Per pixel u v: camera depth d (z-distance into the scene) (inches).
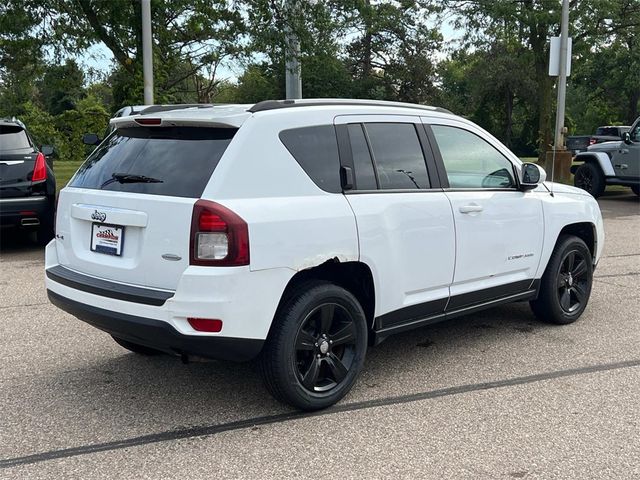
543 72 1051.9
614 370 187.6
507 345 210.8
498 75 1932.8
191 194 143.6
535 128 2039.9
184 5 547.5
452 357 199.6
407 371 187.5
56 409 161.2
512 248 206.1
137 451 139.6
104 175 163.0
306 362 156.9
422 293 181.6
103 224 156.7
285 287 148.1
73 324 231.6
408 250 173.8
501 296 208.2
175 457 136.9
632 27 1013.2
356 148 168.2
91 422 154.0
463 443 142.8
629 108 1660.9
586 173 662.5
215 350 142.2
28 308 252.4
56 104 2068.2
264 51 591.8
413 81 2060.8
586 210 236.2
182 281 139.3
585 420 154.3
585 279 238.1
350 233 158.4
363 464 133.6
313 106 163.8
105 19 547.2
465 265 190.7
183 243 140.8
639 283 299.6
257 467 132.6
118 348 207.0
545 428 150.1
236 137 147.7
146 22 484.1
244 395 170.2
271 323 146.6
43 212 361.4
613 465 133.1
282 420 154.9
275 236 144.7
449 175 190.4
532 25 932.0
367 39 2053.4
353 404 164.1
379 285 167.2
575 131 2176.4
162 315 141.6
